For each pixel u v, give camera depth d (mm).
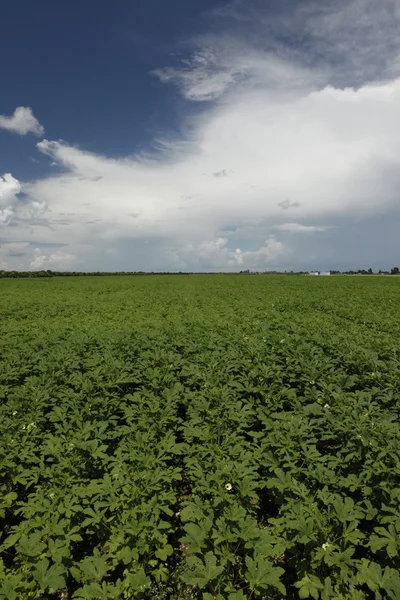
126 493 4941
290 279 68375
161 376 8695
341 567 4074
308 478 5574
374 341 12375
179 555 5246
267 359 9734
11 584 3928
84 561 4312
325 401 7641
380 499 5020
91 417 7160
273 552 4242
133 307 26266
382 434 5766
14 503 5867
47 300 32219
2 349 11562
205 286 50469
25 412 7195
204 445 6152
